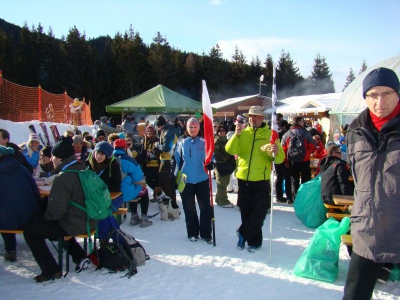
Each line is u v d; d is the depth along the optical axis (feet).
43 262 12.55
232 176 29.53
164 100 41.68
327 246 12.93
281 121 32.32
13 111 40.60
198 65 203.51
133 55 176.86
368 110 7.94
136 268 13.50
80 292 11.72
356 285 7.79
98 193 12.92
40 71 178.40
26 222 13.01
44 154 20.34
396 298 11.34
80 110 59.88
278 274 13.23
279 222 20.93
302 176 24.93
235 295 11.50
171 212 21.11
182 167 17.04
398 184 7.17
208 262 14.33
